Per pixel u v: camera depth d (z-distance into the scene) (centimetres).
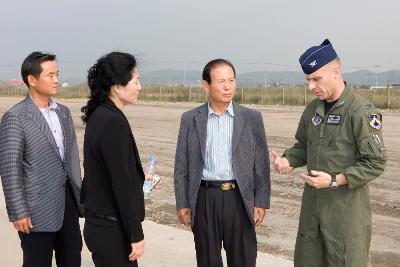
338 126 282
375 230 576
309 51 282
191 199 336
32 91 336
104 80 273
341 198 283
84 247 492
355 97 282
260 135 337
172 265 449
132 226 266
